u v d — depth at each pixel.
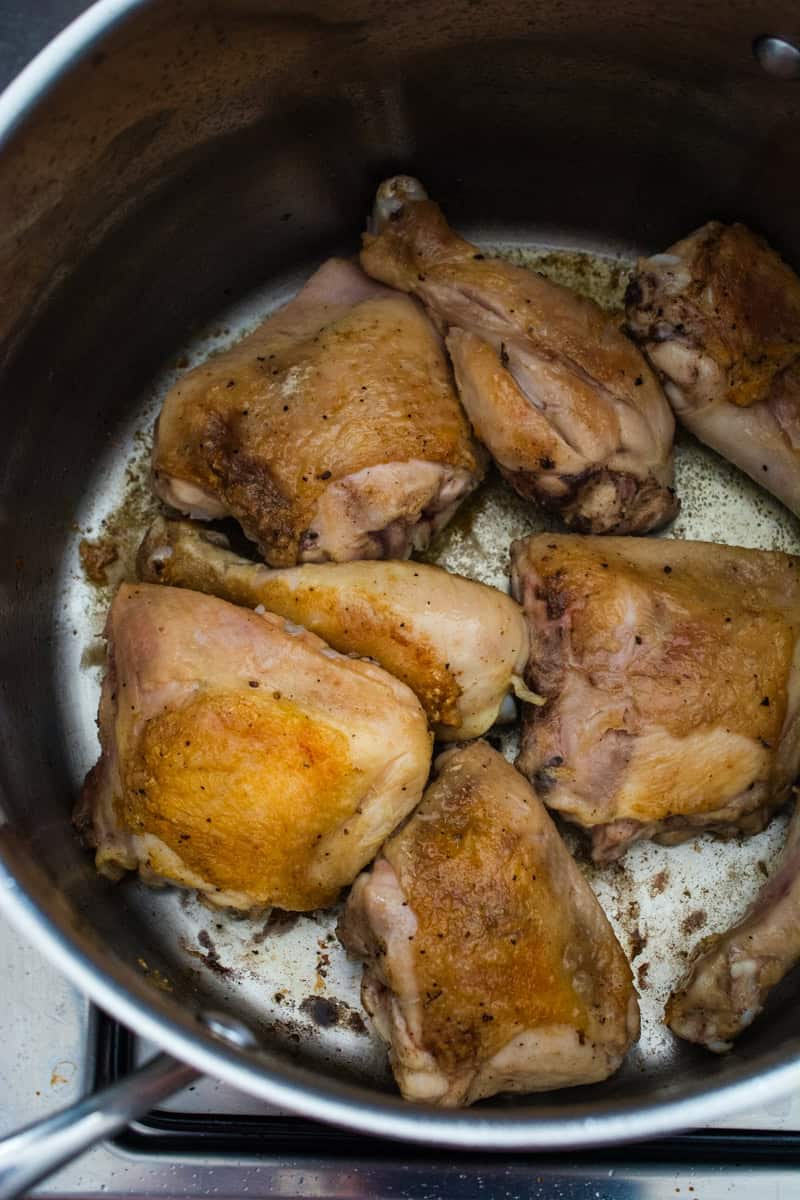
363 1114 0.39
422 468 0.47
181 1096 0.48
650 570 0.48
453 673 0.47
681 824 0.49
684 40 0.47
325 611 0.46
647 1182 0.47
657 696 0.47
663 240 0.55
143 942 0.49
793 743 0.48
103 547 0.53
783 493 0.51
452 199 0.55
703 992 0.47
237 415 0.47
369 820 0.45
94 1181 0.47
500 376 0.48
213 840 0.45
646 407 0.49
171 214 0.50
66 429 0.52
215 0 0.43
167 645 0.45
